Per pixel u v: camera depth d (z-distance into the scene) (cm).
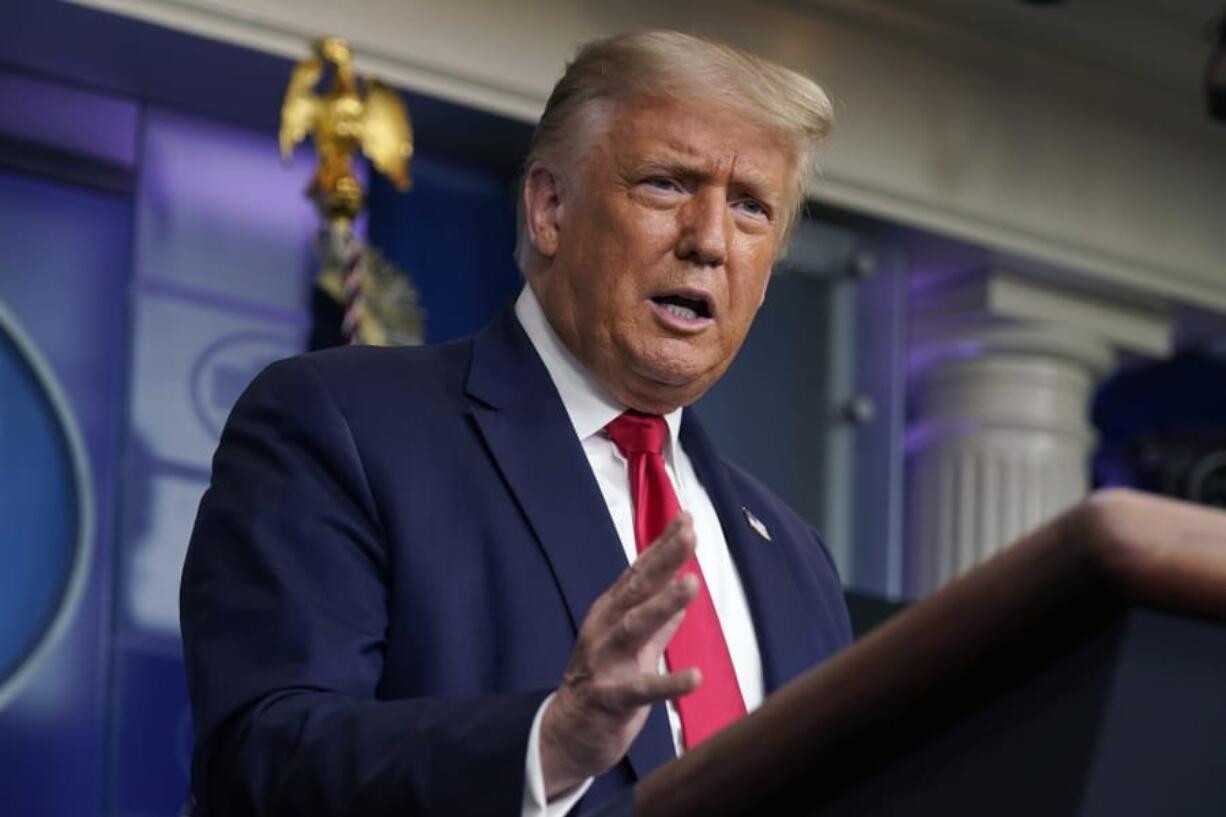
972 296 890
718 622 256
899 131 855
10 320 658
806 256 844
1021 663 115
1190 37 885
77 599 650
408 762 194
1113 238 907
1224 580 111
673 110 273
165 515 670
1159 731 113
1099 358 918
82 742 641
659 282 268
